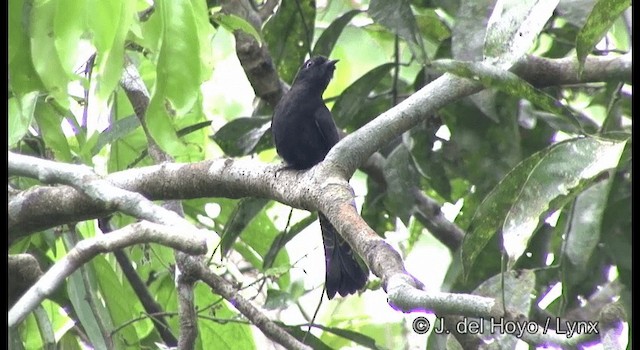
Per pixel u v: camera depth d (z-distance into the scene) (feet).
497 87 29.01
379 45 46.93
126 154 40.70
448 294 22.68
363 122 42.37
